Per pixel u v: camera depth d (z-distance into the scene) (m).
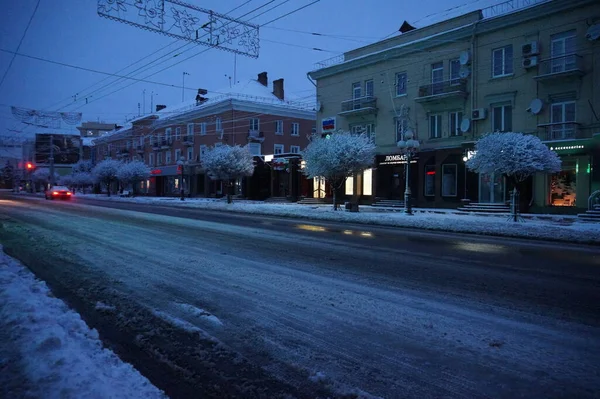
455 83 25.06
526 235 12.94
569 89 20.50
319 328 4.43
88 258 8.28
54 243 10.24
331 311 5.00
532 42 21.50
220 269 7.33
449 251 9.86
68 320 4.21
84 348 3.54
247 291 5.88
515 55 22.44
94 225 14.54
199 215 20.55
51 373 2.91
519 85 22.30
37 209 23.12
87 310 4.99
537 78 20.97
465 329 4.39
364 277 6.79
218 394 3.07
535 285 6.38
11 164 98.19
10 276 5.91
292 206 26.84
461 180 24.72
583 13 19.98
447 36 25.27
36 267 7.39
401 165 28.14
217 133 43.97
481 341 4.06
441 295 5.72
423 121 26.91
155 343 4.00
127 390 2.80
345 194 32.19
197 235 12.09
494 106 23.47
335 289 6.00
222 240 11.09
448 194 25.59
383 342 4.04
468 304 5.30
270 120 44.28
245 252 9.17
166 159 53.56
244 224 15.84
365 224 17.17
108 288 5.99
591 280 6.80
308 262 8.05
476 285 6.33
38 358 3.15
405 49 27.52
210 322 4.59
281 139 45.06
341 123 32.03
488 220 16.83
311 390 3.12
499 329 4.40
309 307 5.15
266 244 10.45
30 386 2.73
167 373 3.40
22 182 92.62
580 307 5.21
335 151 21.81
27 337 3.56
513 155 16.02
